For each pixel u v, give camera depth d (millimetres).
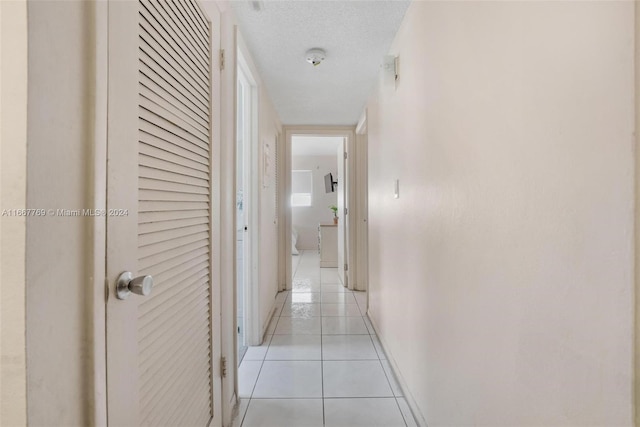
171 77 930
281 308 3217
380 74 2287
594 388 560
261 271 2432
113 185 651
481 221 923
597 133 546
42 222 504
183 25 1011
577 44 583
